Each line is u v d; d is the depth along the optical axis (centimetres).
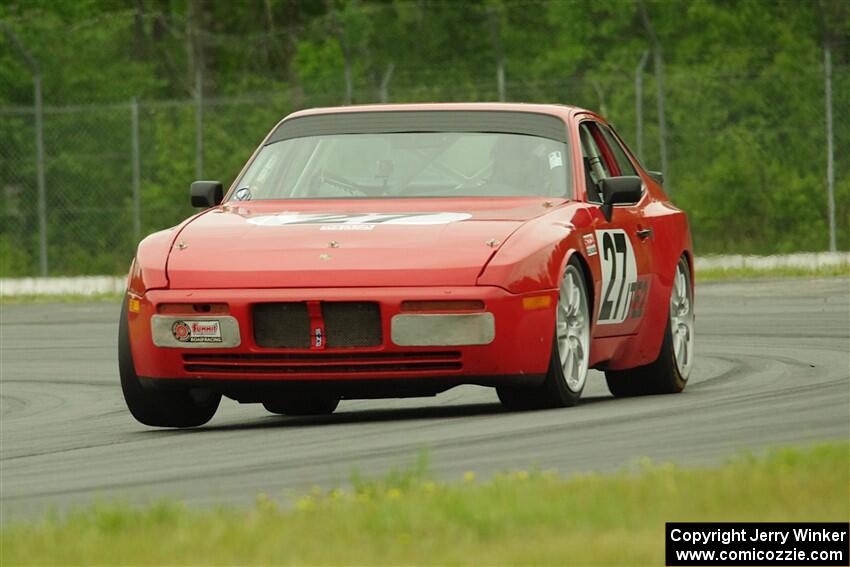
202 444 2872
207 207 3400
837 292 6781
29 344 5819
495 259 2970
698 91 11344
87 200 11888
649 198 3694
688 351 3725
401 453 2544
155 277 3048
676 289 3691
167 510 1867
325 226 3089
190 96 14150
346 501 1873
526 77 13450
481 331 2925
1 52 12750
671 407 3025
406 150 3366
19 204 11900
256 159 3450
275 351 2956
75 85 12825
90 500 2255
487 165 3322
